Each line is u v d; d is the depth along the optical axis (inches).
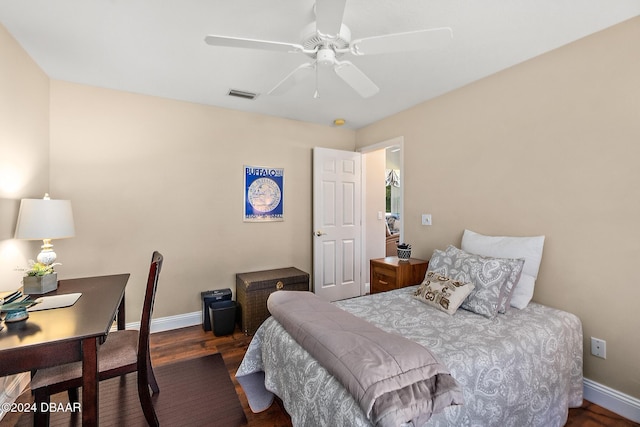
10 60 72.9
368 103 119.6
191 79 97.7
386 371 43.4
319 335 54.4
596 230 72.5
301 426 52.6
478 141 98.6
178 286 117.4
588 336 74.2
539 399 59.3
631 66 66.7
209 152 122.2
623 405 68.4
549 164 80.9
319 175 143.1
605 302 71.3
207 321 115.1
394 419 38.0
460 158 104.4
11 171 74.7
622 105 68.1
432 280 83.2
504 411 53.5
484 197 97.2
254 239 132.9
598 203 72.1
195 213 119.9
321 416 47.5
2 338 43.9
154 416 64.1
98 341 47.5
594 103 72.4
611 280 70.3
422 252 119.6
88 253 102.7
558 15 65.4
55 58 84.1
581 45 74.4
